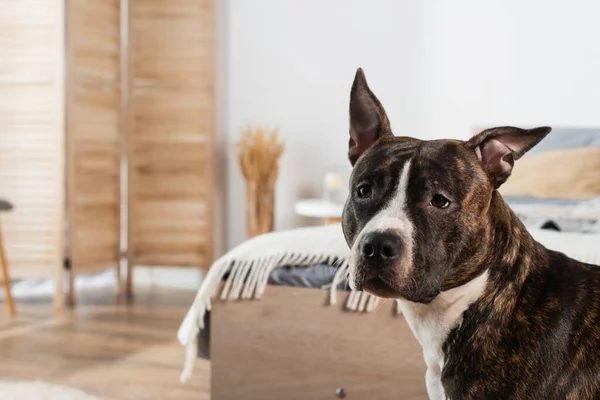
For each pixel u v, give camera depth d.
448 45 4.28
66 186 4.03
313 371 2.03
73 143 4.01
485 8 4.20
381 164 1.17
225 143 4.61
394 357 1.97
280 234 2.20
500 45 4.18
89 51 4.13
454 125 4.29
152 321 3.63
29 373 2.73
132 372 2.77
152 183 4.42
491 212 1.19
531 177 3.73
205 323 2.20
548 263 1.24
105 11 4.25
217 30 4.58
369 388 1.99
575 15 4.05
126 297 4.27
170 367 2.85
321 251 2.04
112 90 4.38
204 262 4.42
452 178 1.13
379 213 1.14
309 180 4.54
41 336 3.30
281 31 4.53
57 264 3.94
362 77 1.29
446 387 1.22
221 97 4.60
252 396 2.07
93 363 2.88
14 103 4.00
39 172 3.99
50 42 3.93
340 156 4.50
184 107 4.36
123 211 4.71
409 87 4.36
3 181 4.02
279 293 2.04
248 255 2.10
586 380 1.15
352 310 2.00
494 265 1.18
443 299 1.19
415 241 1.10
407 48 4.35
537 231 2.16
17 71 3.98
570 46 4.07
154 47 4.37
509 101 4.18
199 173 4.38
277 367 2.05
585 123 4.07
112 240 4.40
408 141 1.21
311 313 2.03
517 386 1.16
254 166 4.23
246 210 4.37
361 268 1.11
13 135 4.00
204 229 4.41
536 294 1.20
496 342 1.18
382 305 1.98
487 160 1.20
